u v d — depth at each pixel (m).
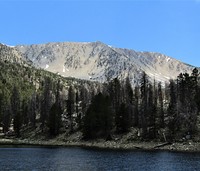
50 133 183.75
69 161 87.06
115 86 188.12
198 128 144.50
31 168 72.31
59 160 89.38
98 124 163.50
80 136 171.12
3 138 194.88
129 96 189.25
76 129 181.25
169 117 161.25
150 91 173.50
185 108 155.00
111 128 164.50
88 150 127.69
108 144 153.00
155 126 152.38
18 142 178.25
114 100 185.62
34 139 184.62
